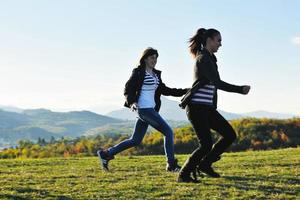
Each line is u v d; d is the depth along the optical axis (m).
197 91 9.04
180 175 9.64
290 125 37.12
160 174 11.09
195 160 9.41
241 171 11.23
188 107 9.12
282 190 8.98
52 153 42.84
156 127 10.20
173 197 8.46
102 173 11.46
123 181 10.17
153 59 10.09
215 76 8.84
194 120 9.10
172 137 10.19
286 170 11.36
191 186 9.28
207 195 8.59
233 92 8.72
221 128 9.39
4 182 10.42
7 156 42.38
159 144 36.34
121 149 10.87
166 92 10.35
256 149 33.44
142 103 10.12
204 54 9.03
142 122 10.64
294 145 34.06
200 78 9.01
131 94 10.03
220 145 9.51
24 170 12.81
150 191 9.02
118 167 12.73
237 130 36.56
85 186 9.66
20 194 8.94
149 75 10.08
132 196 8.62
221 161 13.65
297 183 9.74
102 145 45.84
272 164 12.60
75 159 16.61
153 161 14.95
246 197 8.43
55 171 12.35
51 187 9.66
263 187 9.22
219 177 10.12
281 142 34.41
